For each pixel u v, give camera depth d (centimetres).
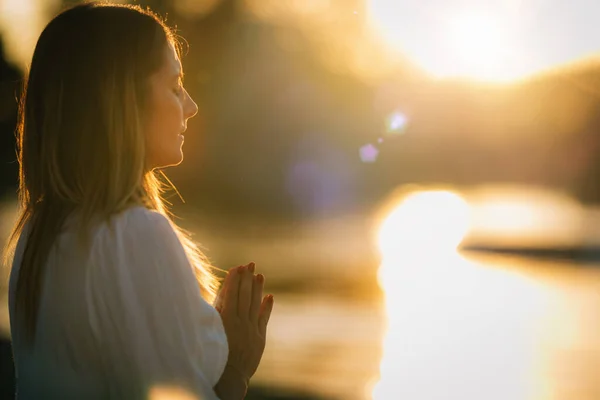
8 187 3017
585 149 6469
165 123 163
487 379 813
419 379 807
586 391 759
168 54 165
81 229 150
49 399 152
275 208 4394
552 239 2595
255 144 5175
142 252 149
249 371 169
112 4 164
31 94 163
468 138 7606
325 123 5697
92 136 156
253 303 171
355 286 1550
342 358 907
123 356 146
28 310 156
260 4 5234
